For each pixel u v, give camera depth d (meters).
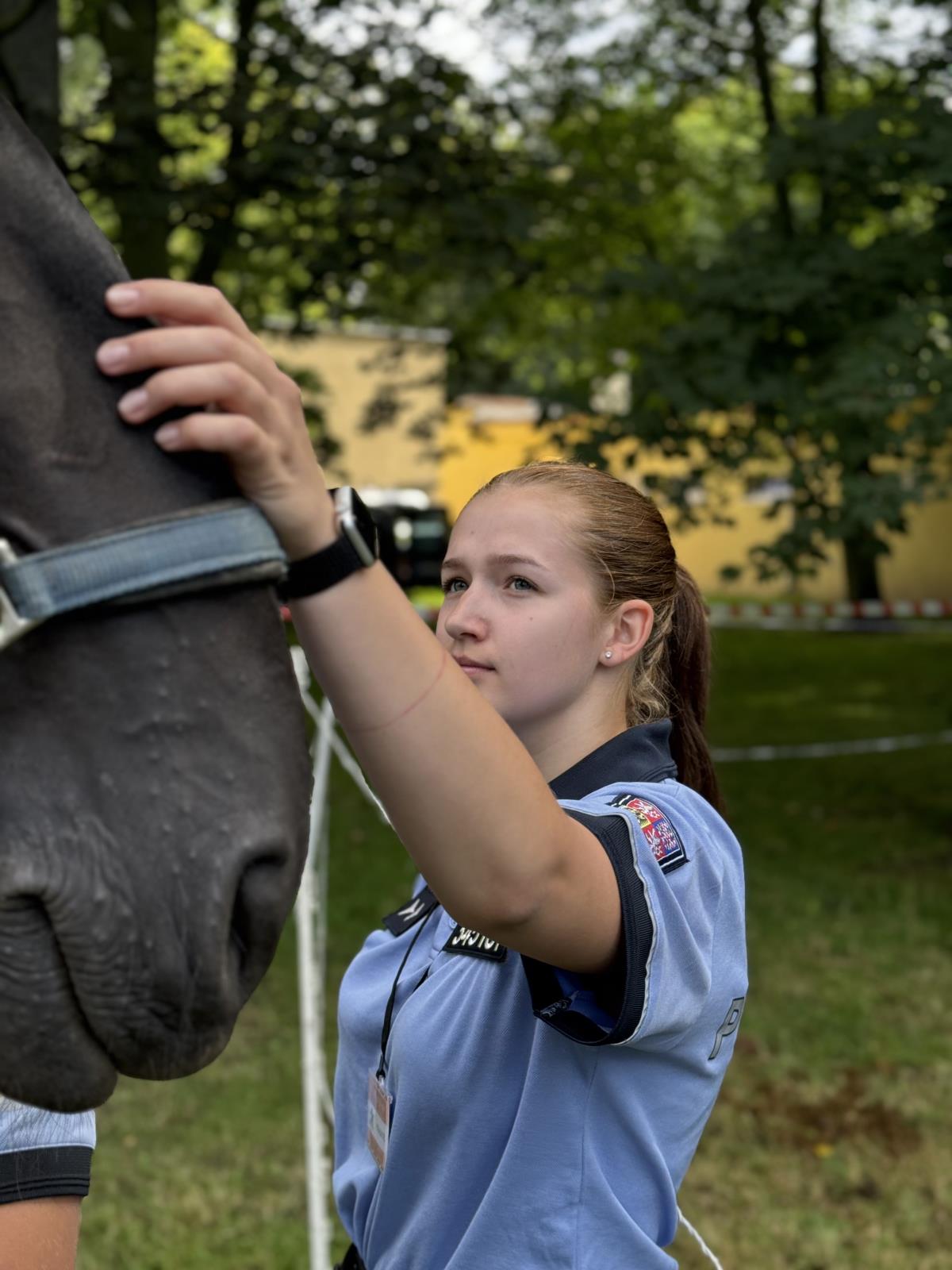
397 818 1.01
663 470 7.50
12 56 5.86
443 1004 1.45
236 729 0.83
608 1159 1.36
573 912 1.11
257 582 0.86
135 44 8.29
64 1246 1.18
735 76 11.29
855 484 6.02
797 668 14.62
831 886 6.64
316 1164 2.80
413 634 0.96
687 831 1.34
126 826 0.81
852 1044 4.72
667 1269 1.37
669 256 13.27
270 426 0.85
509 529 1.48
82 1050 0.83
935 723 11.09
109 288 0.84
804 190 8.50
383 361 10.85
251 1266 3.39
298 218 7.75
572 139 12.13
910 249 6.23
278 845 0.83
